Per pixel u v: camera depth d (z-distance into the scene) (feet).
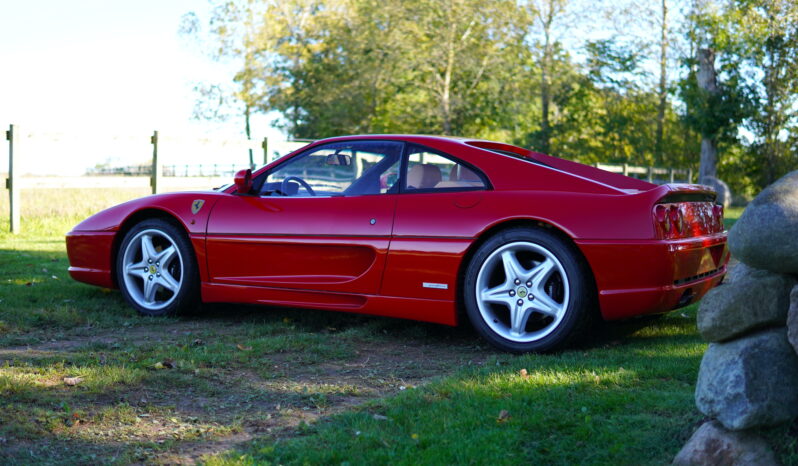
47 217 38.04
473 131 113.60
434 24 98.53
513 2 96.84
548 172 12.60
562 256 11.79
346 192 13.99
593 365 10.94
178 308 15.48
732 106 80.07
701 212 12.83
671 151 105.09
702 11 82.84
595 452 7.54
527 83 107.65
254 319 15.53
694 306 16.43
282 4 116.06
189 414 9.15
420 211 13.00
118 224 16.20
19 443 7.95
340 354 12.47
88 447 7.94
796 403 6.98
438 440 7.91
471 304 12.53
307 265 14.06
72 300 17.01
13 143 33.12
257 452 7.75
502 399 9.27
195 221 15.26
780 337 7.12
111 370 10.70
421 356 12.46
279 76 117.19
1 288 18.17
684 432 7.70
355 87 103.45
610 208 11.73
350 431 8.38
